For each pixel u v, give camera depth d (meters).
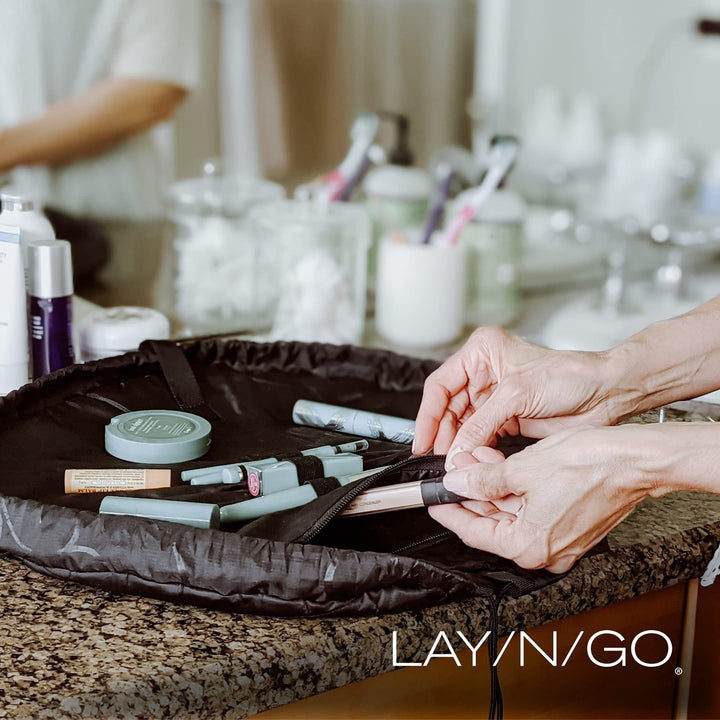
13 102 1.32
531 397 0.64
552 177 1.52
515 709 0.60
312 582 0.50
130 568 0.52
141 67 1.29
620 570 0.58
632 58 1.73
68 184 1.33
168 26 1.29
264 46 1.34
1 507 0.54
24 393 0.65
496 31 1.56
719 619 0.67
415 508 0.60
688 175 1.48
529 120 1.67
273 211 0.99
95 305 1.04
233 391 0.74
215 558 0.51
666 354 0.67
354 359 0.79
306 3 1.35
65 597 0.53
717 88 1.69
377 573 0.51
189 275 1.01
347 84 1.41
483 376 0.69
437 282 0.98
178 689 0.47
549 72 1.67
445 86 1.52
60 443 0.64
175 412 0.68
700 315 0.69
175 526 0.52
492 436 0.64
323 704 0.54
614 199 1.40
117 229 1.32
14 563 0.56
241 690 0.48
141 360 0.73
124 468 0.61
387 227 1.14
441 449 0.68
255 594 0.51
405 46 1.45
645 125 1.74
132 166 1.34
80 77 1.33
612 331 1.09
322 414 0.70
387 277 1.00
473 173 1.41
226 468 0.60
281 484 0.59
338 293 0.94
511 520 0.56
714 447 0.53
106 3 1.29
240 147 1.38
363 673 0.51
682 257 1.30
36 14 1.28
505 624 0.54
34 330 0.75
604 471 0.53
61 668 0.47
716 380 0.68
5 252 0.73
